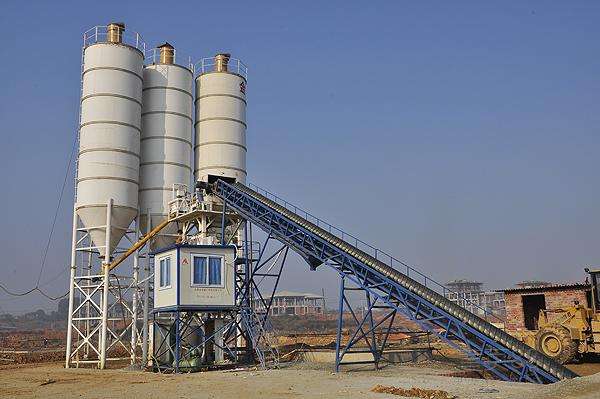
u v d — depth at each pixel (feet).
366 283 111.45
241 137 178.81
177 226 164.96
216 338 126.93
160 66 171.73
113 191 153.38
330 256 118.01
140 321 163.43
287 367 119.85
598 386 69.67
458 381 87.10
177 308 119.85
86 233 158.51
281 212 131.13
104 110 155.74
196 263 124.16
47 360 182.91
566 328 120.78
